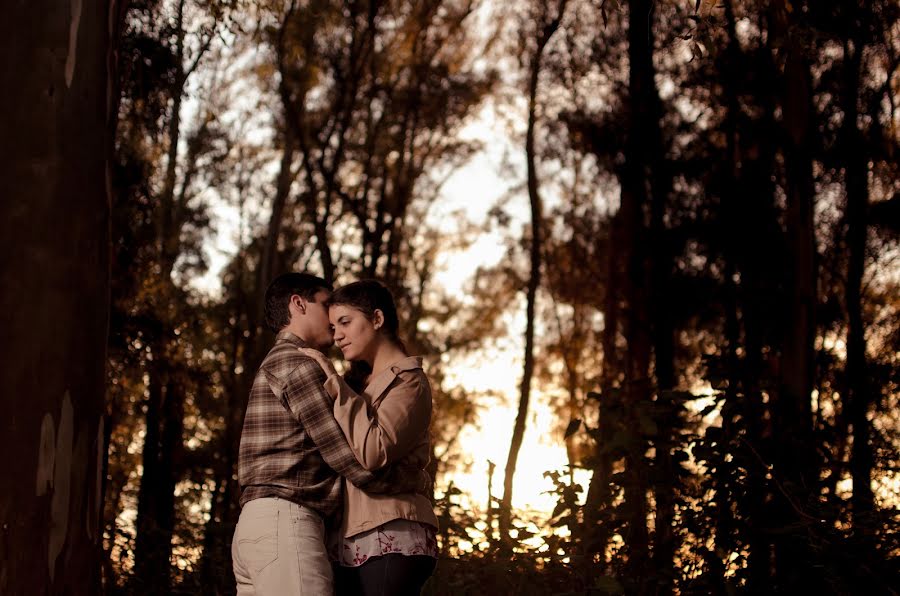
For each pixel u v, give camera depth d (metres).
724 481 4.85
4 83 2.96
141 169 13.20
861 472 9.09
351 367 3.82
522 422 21.72
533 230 23.14
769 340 16.12
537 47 21.70
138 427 19.67
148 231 14.20
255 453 3.50
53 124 2.99
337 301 3.74
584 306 24.05
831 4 14.71
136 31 9.87
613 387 5.09
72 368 2.98
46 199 2.96
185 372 17.17
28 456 2.88
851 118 16.47
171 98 11.30
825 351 16.97
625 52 19.83
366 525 3.43
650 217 18.27
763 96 17.12
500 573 5.09
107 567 6.66
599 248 22.27
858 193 16.58
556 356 24.77
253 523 3.41
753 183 17.28
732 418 4.94
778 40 7.23
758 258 16.72
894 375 16.23
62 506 2.95
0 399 2.86
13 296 2.90
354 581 3.45
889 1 15.30
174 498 17.89
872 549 4.49
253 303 25.69
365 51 22.39
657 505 4.96
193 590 6.19
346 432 3.41
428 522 3.55
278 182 25.22
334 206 26.75
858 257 16.50
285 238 27.66
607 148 19.19
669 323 17.42
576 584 4.82
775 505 4.82
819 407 15.09
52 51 3.02
